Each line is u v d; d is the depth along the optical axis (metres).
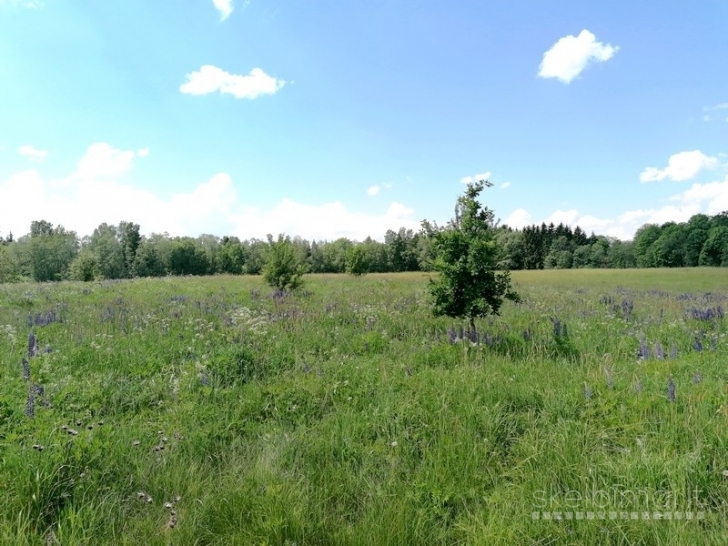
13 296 15.15
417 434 4.27
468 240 8.40
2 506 2.92
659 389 5.07
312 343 8.24
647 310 12.75
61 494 3.08
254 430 4.50
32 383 4.89
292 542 2.80
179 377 5.87
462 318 8.77
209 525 2.99
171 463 3.73
